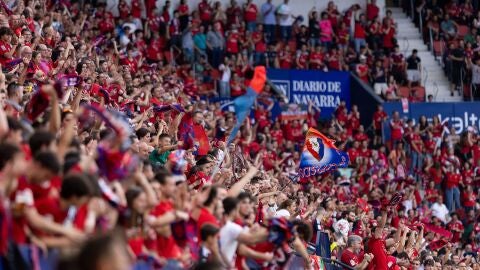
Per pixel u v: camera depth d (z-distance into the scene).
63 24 54.69
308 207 40.47
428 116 75.56
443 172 69.81
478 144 72.56
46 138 19.75
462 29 82.81
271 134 67.00
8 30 34.97
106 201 20.16
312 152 38.16
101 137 25.64
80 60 41.53
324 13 78.44
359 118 75.19
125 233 20.34
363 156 67.56
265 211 32.59
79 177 18.78
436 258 45.81
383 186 63.62
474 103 76.44
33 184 19.06
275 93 70.06
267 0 77.81
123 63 55.78
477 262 57.53
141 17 70.69
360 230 44.81
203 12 73.31
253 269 26.00
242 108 28.64
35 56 34.81
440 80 81.75
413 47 83.25
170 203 23.41
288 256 26.44
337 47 78.12
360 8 82.06
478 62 80.62
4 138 19.98
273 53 75.00
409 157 71.19
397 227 48.25
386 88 77.50
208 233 23.59
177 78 64.25
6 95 27.23
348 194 57.81
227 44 72.50
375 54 79.00
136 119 37.00
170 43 70.56
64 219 19.09
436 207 65.44
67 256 14.09
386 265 39.03
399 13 84.75
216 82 70.00
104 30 63.50
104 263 13.39
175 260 22.64
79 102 30.66
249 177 26.75
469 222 65.25
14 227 18.59
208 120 52.03
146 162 23.77
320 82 75.56
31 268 18.52
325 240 36.34
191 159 34.44
